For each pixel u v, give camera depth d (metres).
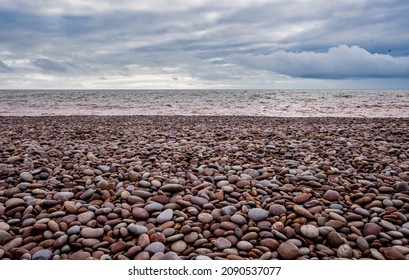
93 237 0.73
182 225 0.79
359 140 1.94
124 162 1.30
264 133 2.29
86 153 1.49
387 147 1.66
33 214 0.82
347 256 0.68
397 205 0.87
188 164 1.28
